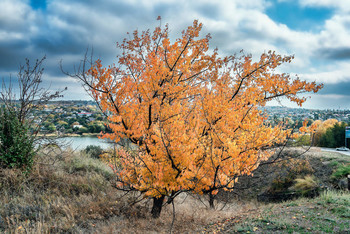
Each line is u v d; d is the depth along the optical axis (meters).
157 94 6.73
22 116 9.45
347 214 5.93
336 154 16.62
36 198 7.67
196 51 6.89
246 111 6.58
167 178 6.23
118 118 6.11
